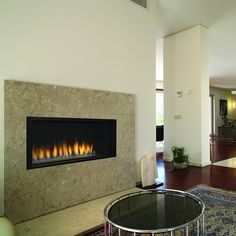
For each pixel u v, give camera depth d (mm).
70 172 2281
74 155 2445
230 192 2598
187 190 2705
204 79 4125
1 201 1841
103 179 2570
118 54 2789
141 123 3066
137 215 1377
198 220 1322
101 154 2641
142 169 2918
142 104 3082
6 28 1917
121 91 2818
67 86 2291
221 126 10023
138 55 3033
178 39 4410
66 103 2258
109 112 2645
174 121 4461
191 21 3922
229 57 6094
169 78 4574
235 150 6176
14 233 1085
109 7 2689
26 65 2023
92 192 2453
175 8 3457
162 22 3959
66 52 2297
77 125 2465
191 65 4188
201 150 4031
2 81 1886
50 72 2178
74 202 2287
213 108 10820
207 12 3576
